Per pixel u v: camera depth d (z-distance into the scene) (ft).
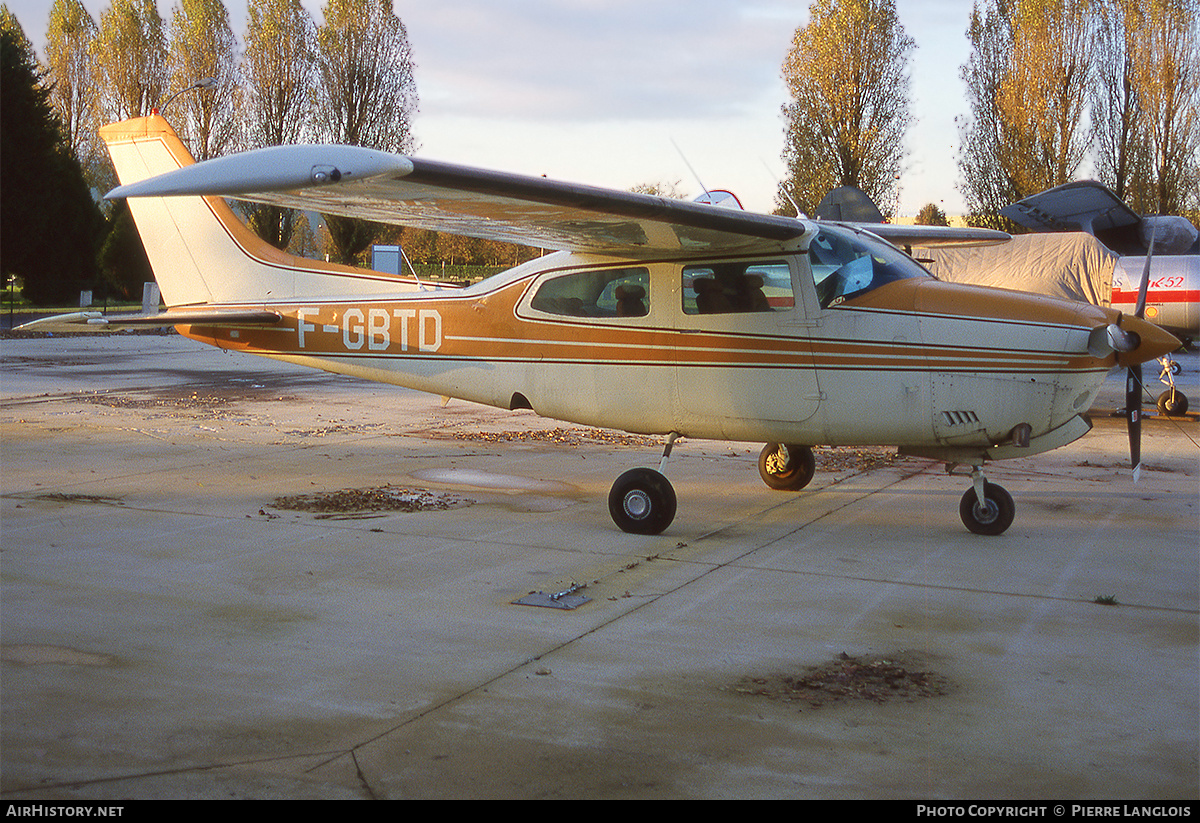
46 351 75.51
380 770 10.50
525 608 16.44
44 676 13.00
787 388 21.58
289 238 135.13
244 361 69.92
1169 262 45.01
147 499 24.59
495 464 31.19
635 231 20.48
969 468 31.24
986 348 20.21
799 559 19.89
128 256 142.41
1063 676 13.62
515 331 24.67
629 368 23.18
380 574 18.33
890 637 15.20
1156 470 31.22
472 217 19.61
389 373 26.84
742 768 10.69
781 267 21.45
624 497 22.06
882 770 10.68
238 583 17.54
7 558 18.75
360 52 132.57
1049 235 46.98
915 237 31.30
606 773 10.52
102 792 9.89
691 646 14.67
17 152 115.44
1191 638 15.26
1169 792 10.21
